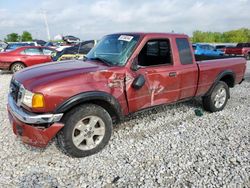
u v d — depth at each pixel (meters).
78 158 3.41
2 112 5.30
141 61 4.05
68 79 3.15
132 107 3.81
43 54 12.05
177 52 4.29
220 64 5.16
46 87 3.01
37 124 3.09
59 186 2.83
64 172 3.10
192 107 5.68
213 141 3.98
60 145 3.34
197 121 4.86
